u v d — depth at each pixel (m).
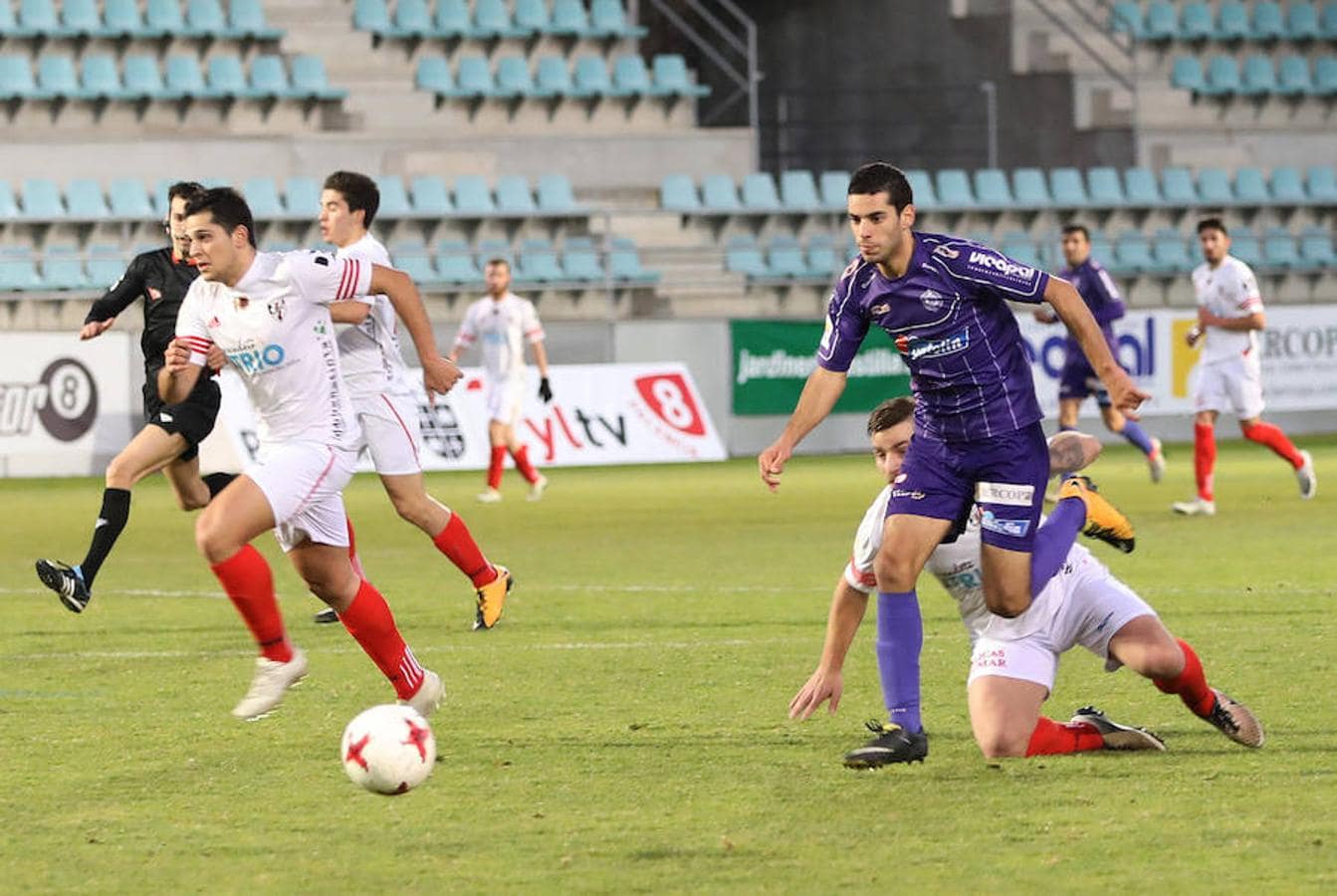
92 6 89.12
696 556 43.25
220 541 21.22
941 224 94.69
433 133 91.62
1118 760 20.30
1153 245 95.81
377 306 30.73
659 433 78.62
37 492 65.06
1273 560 39.88
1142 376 83.94
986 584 20.42
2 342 70.50
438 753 21.20
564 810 18.28
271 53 92.19
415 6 96.12
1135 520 49.38
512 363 60.03
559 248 86.19
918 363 20.27
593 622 32.28
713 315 88.88
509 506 58.28
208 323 22.16
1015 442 20.08
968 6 103.06
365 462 76.00
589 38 99.31
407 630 31.59
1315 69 107.94
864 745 20.48
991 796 18.61
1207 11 108.81
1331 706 23.38
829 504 57.56
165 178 85.81
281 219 82.56
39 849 16.94
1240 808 17.92
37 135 83.69
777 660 27.98
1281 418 86.19
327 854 16.69
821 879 15.60
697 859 16.31
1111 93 103.44
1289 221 101.44
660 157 95.69
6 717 23.75
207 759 21.05
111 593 37.53
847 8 104.12
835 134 104.25
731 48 106.00
